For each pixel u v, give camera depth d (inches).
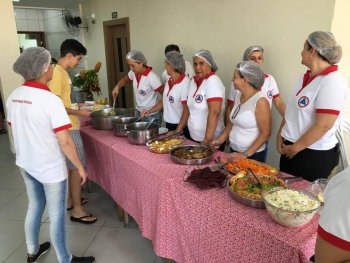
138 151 82.2
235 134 79.0
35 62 58.5
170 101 106.0
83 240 88.7
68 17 240.1
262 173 59.0
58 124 61.5
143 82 123.0
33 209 73.9
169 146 80.7
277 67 109.7
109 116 105.7
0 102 199.5
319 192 53.2
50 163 64.2
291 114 70.6
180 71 101.2
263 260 45.1
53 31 301.0
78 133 92.9
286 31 103.8
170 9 152.3
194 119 93.8
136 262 79.4
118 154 81.8
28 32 311.3
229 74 129.2
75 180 94.6
